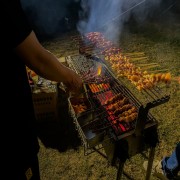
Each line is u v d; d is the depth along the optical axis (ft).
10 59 4.91
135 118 9.39
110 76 12.62
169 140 14.21
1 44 4.54
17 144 5.74
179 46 24.25
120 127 9.10
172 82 18.74
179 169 11.15
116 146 8.61
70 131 15.33
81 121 10.14
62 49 25.29
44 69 5.24
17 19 4.42
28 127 5.96
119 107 10.24
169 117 15.78
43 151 14.19
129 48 24.47
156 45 24.73
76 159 13.61
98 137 8.71
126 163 13.03
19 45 4.56
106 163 13.23
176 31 27.58
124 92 10.90
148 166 10.29
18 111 5.52
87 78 12.89
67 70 5.98
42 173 13.00
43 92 14.64
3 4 4.24
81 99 12.05
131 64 15.98
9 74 5.04
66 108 17.06
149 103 8.00
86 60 15.14
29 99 5.86
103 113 9.91
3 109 5.21
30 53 4.79
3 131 5.37
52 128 15.65
